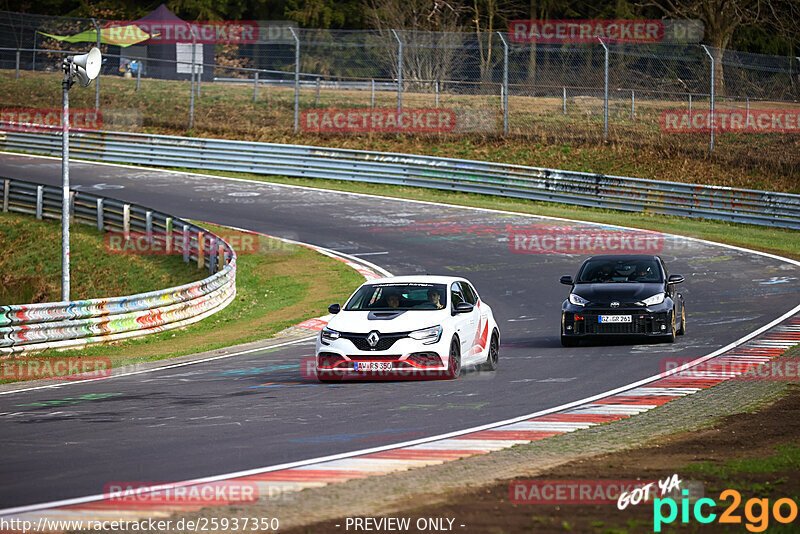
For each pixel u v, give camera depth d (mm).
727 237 75688
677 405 26688
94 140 110562
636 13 174125
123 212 78188
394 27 159000
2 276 73750
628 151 103062
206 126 117312
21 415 27375
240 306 58469
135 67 145500
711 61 102562
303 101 124062
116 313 47906
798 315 46344
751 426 23578
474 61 139750
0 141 115000
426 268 64438
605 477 18203
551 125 110375
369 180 99625
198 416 26328
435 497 16859
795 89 116125
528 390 29656
